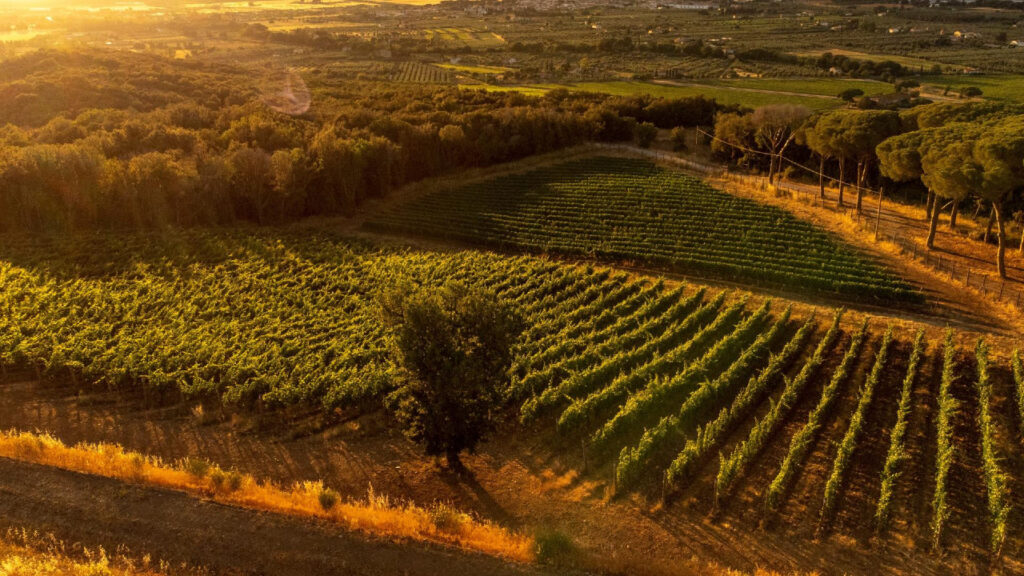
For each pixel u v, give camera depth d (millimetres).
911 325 44125
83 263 58562
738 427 33406
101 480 25234
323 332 44000
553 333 44656
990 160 47000
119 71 115812
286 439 32969
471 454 30891
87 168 68688
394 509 26156
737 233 63312
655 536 25594
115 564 20844
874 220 67125
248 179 73500
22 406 35719
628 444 32125
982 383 34406
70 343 39844
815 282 50938
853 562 23984
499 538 23953
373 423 34281
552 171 91312
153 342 40656
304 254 60938
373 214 77688
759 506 27219
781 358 38469
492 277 54156
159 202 70688
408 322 27438
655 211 71562
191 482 25969
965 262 54531
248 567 21047
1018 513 26344
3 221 67562
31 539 21656
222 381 35750
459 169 93938
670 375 38656
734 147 98125
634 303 49031
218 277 54969
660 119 115938
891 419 33375
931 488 27906
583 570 21938
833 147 69750
